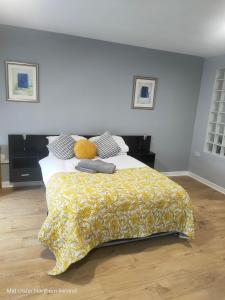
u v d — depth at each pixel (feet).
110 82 13.01
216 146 14.26
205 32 9.86
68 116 12.64
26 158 11.22
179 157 15.94
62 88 12.19
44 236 6.67
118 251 7.53
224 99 13.84
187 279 6.49
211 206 11.35
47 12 8.72
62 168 9.58
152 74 13.78
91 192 7.18
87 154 11.16
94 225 6.80
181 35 10.52
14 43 10.93
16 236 7.93
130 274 6.55
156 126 14.76
